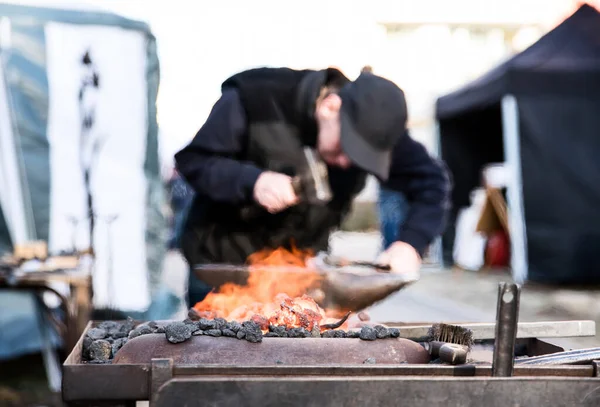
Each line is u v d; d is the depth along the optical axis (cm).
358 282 173
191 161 223
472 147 1005
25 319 412
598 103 759
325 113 217
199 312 163
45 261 355
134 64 441
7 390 376
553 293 691
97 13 435
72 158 427
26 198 417
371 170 209
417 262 219
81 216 426
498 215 904
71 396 120
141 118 442
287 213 231
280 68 226
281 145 224
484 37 1695
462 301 641
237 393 116
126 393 120
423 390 118
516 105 757
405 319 545
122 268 434
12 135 415
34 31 421
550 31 789
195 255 234
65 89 427
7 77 415
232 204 227
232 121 221
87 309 332
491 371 124
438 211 249
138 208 438
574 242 755
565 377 123
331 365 123
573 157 759
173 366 120
